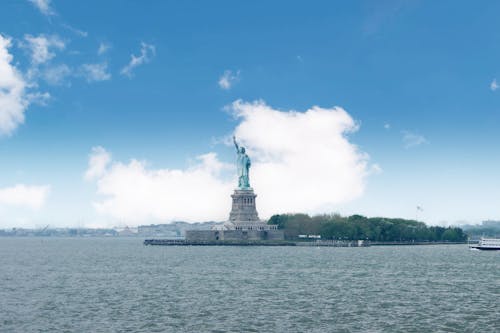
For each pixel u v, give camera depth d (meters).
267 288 170.50
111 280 193.62
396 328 115.06
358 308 136.00
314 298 150.50
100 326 116.44
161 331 112.31
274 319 123.25
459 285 179.25
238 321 121.25
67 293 160.50
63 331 112.25
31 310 133.12
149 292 162.00
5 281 191.38
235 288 170.50
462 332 112.00
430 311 132.25
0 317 125.12
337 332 111.75
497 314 128.88
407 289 168.88
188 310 133.25
